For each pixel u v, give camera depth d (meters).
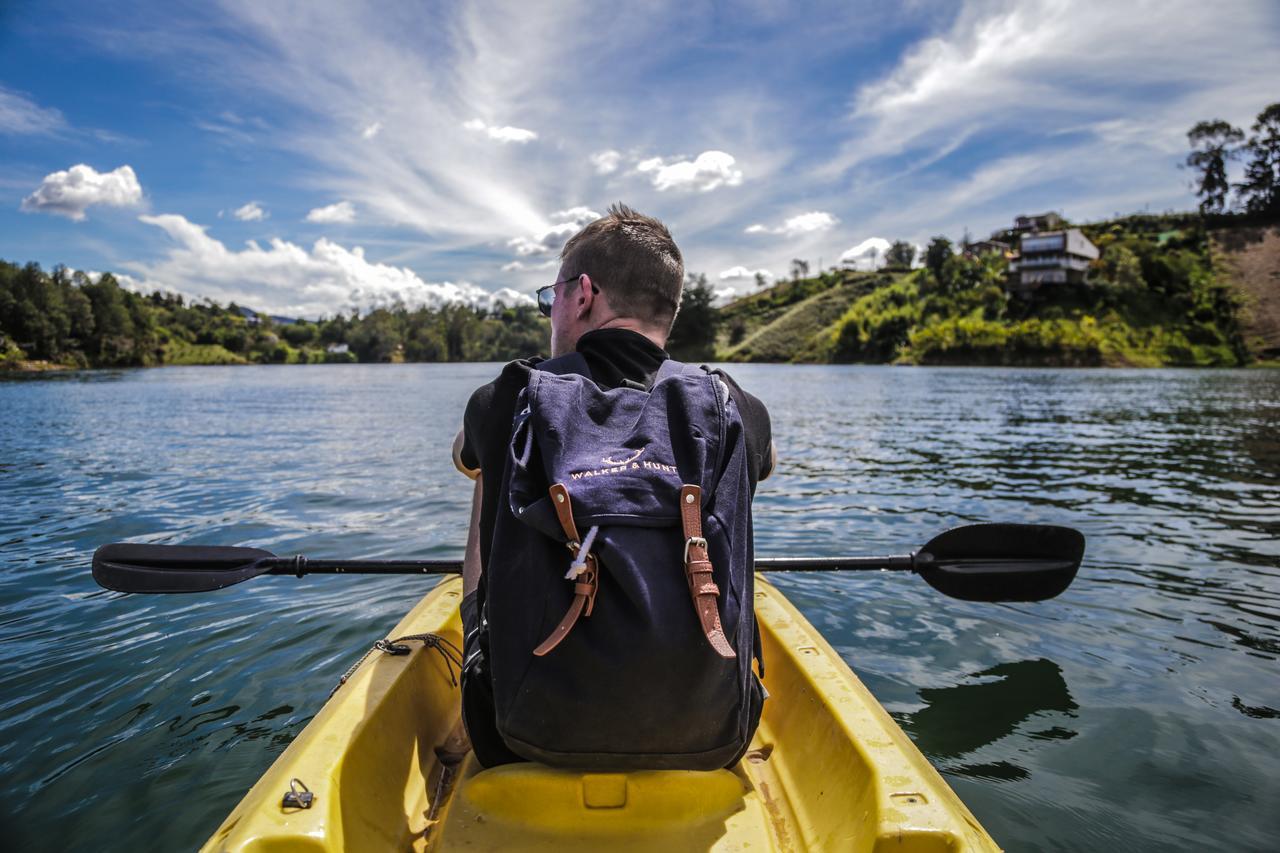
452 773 2.13
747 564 1.45
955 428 15.16
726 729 1.46
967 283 103.56
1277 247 103.62
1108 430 14.63
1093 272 96.62
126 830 2.34
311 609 4.25
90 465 10.05
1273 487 8.19
